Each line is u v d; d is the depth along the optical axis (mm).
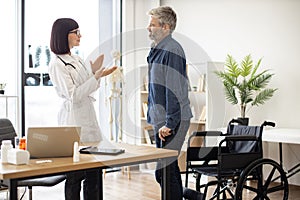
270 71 5387
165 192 2615
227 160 3525
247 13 5621
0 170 2035
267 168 5367
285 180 3662
